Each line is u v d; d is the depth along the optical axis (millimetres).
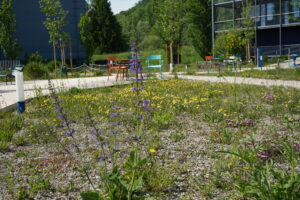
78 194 3137
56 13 27562
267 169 2760
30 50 35969
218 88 11094
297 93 9148
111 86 12641
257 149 3354
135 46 3342
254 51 27766
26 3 35625
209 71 21281
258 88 10977
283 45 28453
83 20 35094
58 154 4398
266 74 16453
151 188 3182
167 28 30250
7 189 3281
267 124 5762
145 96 8031
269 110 7105
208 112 6859
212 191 3133
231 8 30766
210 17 40875
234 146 4098
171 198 3021
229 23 30031
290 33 29281
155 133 5195
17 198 3084
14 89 13398
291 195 2484
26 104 8828
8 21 28375
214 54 28844
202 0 40562
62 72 22531
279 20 28234
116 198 2631
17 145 4918
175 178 3389
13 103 8539
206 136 5148
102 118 6469
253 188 2756
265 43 30812
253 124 5633
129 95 9031
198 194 3086
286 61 25703
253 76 15969
